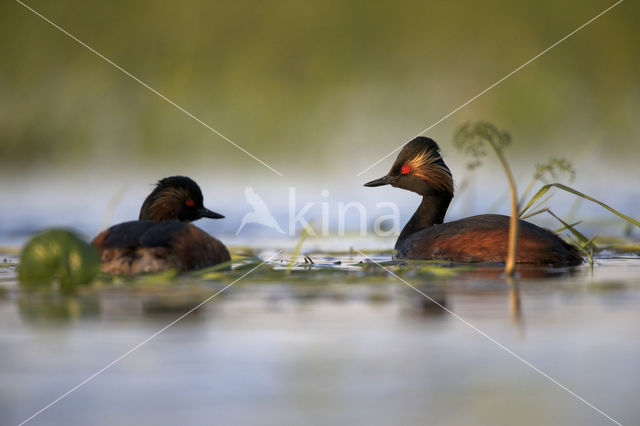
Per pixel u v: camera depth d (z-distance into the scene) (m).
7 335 7.19
